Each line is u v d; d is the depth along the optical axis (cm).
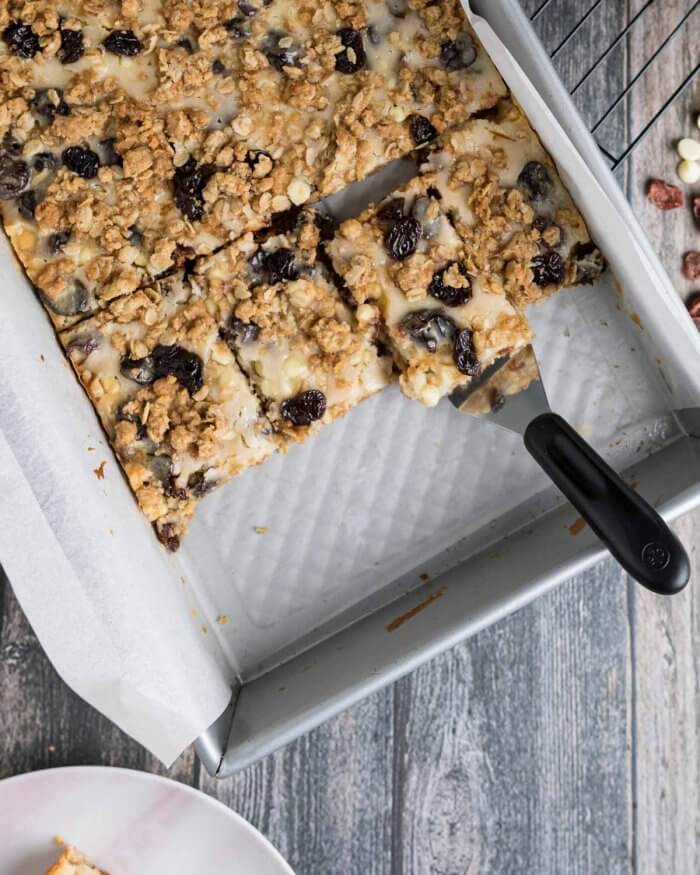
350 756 72
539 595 65
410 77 66
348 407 66
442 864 72
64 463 61
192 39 66
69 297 65
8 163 65
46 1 66
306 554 69
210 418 65
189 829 69
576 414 69
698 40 73
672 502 65
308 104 66
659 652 73
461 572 68
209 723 63
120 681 60
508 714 73
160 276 66
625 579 73
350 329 66
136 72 66
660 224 73
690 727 73
